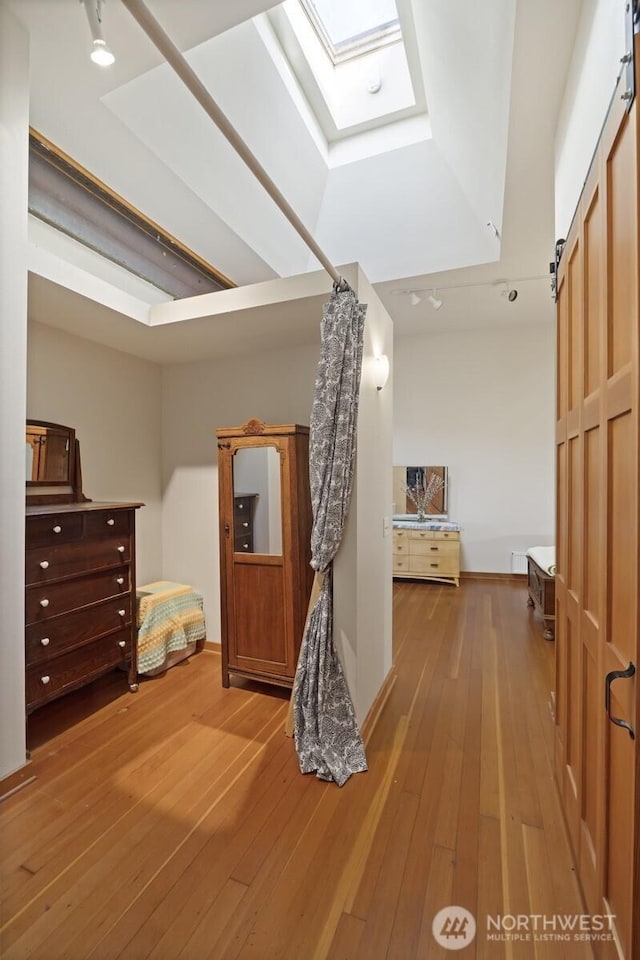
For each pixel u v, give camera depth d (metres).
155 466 3.68
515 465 5.91
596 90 1.58
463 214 3.94
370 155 3.83
